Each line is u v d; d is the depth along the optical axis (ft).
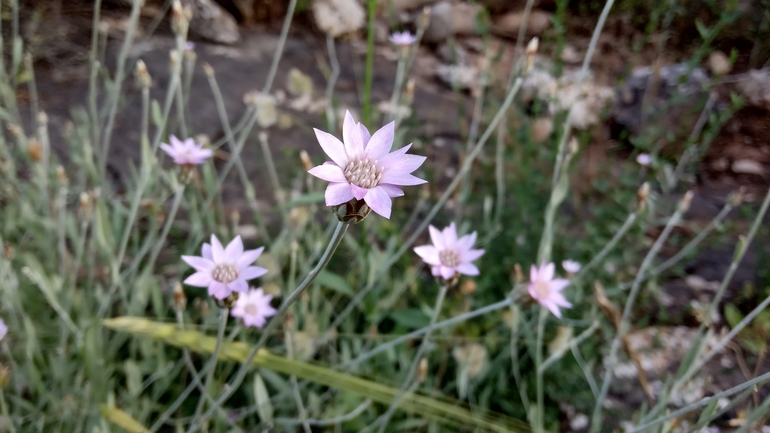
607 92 1.85
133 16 1.04
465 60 2.46
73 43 2.08
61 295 0.91
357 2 2.72
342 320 1.14
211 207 1.41
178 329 0.83
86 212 0.93
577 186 1.50
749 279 1.33
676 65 2.01
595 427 0.90
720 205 1.60
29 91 1.77
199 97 1.95
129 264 1.21
